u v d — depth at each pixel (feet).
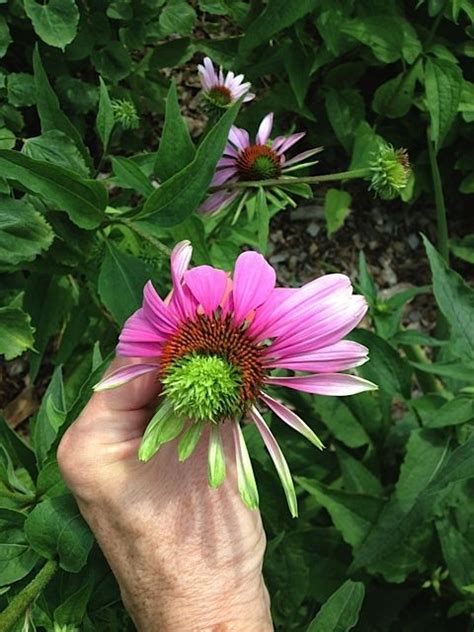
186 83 2.35
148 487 0.86
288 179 1.44
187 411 0.80
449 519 1.56
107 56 2.05
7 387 2.07
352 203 2.39
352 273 2.35
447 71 1.96
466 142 2.29
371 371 1.56
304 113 2.18
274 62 2.15
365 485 1.69
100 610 1.08
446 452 1.52
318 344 0.80
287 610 1.48
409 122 2.32
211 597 0.84
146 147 2.30
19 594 0.99
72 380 1.81
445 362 1.55
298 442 1.75
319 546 1.66
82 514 0.92
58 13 1.79
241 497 0.81
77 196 1.22
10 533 1.04
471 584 1.51
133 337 0.83
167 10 2.10
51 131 1.35
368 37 1.97
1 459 1.13
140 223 1.26
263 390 0.90
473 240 2.31
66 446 0.89
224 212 1.75
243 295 0.82
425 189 2.33
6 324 1.34
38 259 1.47
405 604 1.78
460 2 1.90
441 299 1.37
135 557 0.86
